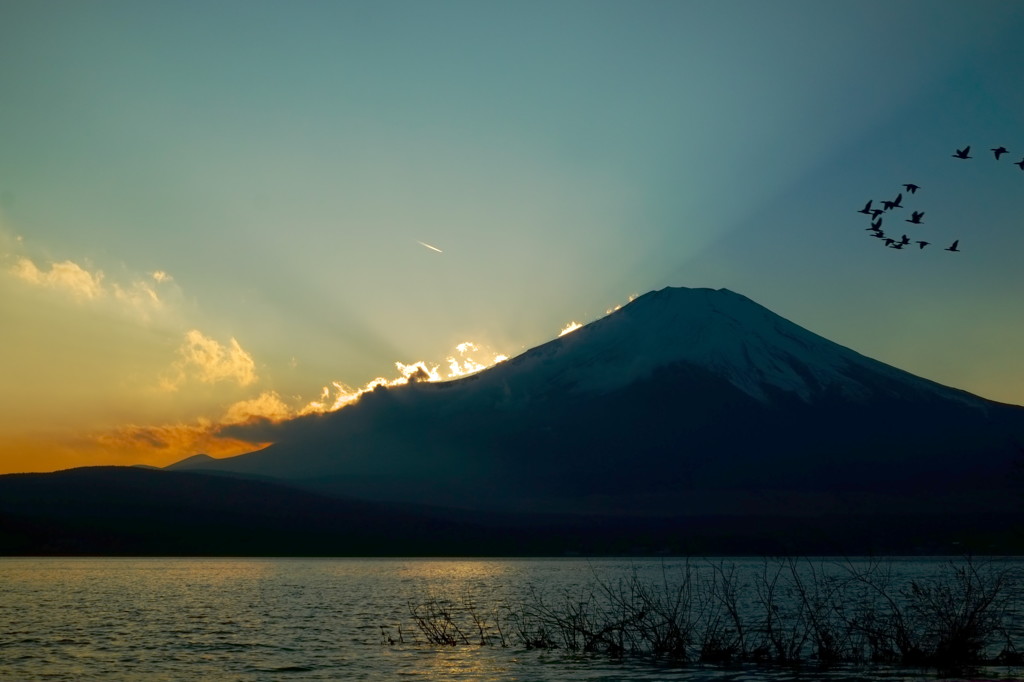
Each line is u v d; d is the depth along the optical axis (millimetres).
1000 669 31047
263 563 168000
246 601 71312
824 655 33469
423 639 43781
